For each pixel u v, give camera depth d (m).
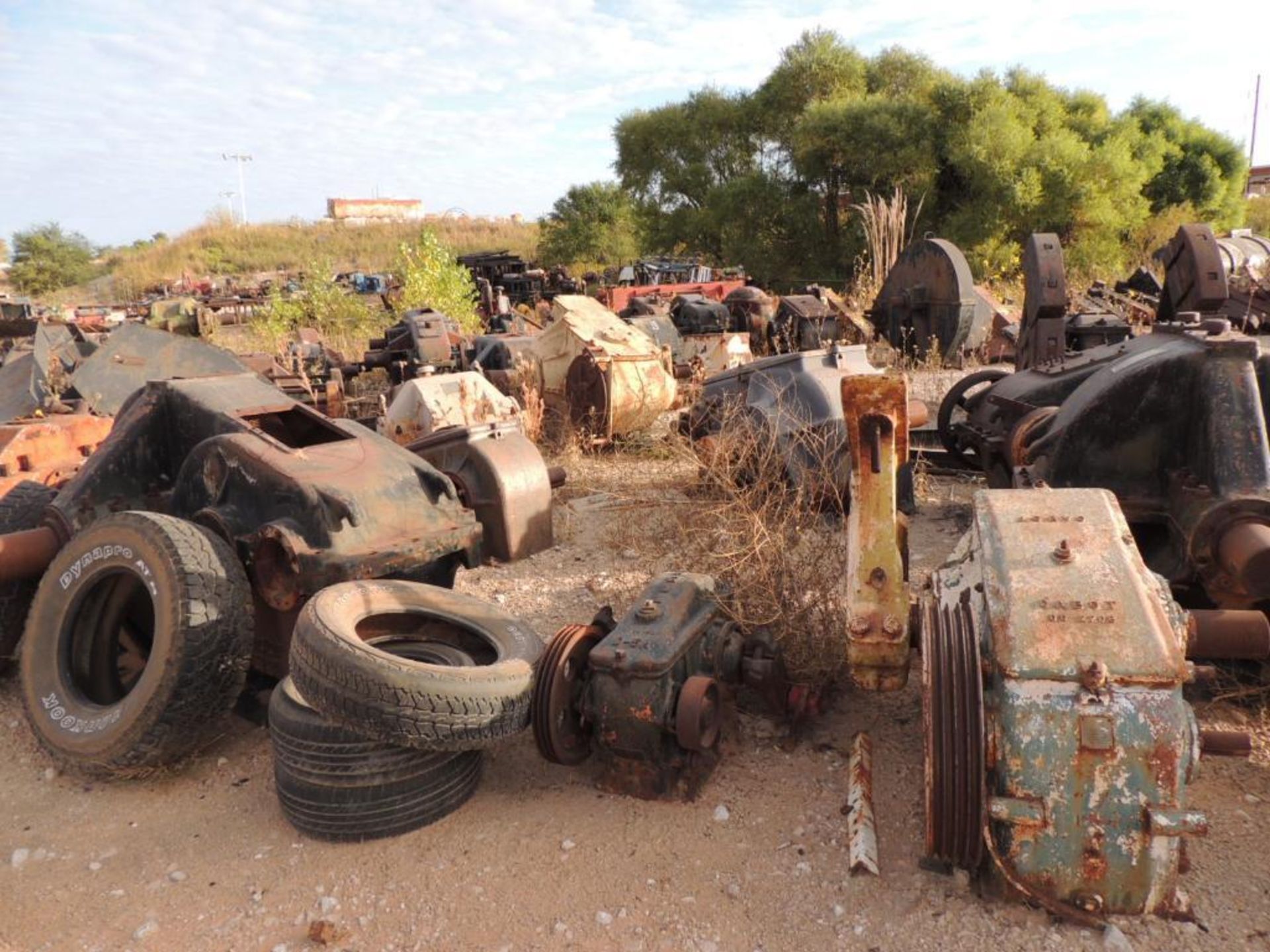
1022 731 2.80
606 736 3.67
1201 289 6.37
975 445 7.12
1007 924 2.92
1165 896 2.82
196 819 3.76
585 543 6.72
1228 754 3.06
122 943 3.07
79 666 4.38
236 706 4.49
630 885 3.22
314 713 3.57
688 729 3.51
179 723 3.85
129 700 3.90
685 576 4.25
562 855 3.40
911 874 3.19
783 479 5.82
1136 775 2.74
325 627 3.55
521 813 3.67
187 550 3.99
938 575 3.73
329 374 11.79
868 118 29.33
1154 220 30.64
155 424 5.23
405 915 3.13
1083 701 2.77
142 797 3.94
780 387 6.70
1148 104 34.34
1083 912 2.84
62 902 3.28
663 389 9.48
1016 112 29.84
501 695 3.57
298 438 5.50
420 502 4.82
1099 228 28.64
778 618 4.29
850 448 3.52
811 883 3.18
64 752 4.02
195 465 4.77
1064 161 28.20
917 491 7.52
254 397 5.36
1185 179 33.09
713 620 4.06
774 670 3.95
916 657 4.73
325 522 4.33
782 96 33.81
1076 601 2.92
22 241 51.72
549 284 24.58
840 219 30.50
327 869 3.39
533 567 6.28
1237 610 3.83
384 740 3.43
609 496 7.89
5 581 4.78
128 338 8.62
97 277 53.56
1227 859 3.19
